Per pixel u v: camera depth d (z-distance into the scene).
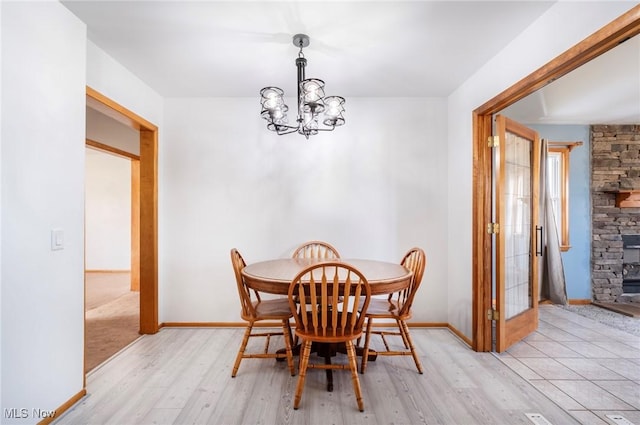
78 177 1.87
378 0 1.74
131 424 1.68
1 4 1.41
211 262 3.18
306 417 1.75
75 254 1.84
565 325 3.22
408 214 3.20
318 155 3.20
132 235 4.69
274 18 1.90
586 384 2.10
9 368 1.44
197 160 3.18
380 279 2.03
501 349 2.55
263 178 3.19
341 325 1.89
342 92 3.08
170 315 3.18
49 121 1.66
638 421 1.72
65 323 1.77
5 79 1.42
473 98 2.67
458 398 1.93
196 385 2.07
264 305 2.42
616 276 3.97
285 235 3.19
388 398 1.93
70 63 1.81
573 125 4.00
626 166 3.98
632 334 2.98
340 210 3.19
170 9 1.81
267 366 2.34
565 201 4.00
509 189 2.73
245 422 1.71
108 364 2.37
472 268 2.67
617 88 2.92
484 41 2.15
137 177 4.66
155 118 3.04
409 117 3.21
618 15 1.40
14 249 1.46
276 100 2.02
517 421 1.72
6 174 1.43
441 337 2.92
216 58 2.40
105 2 1.73
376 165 3.20
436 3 1.76
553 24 1.78
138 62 2.45
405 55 2.35
